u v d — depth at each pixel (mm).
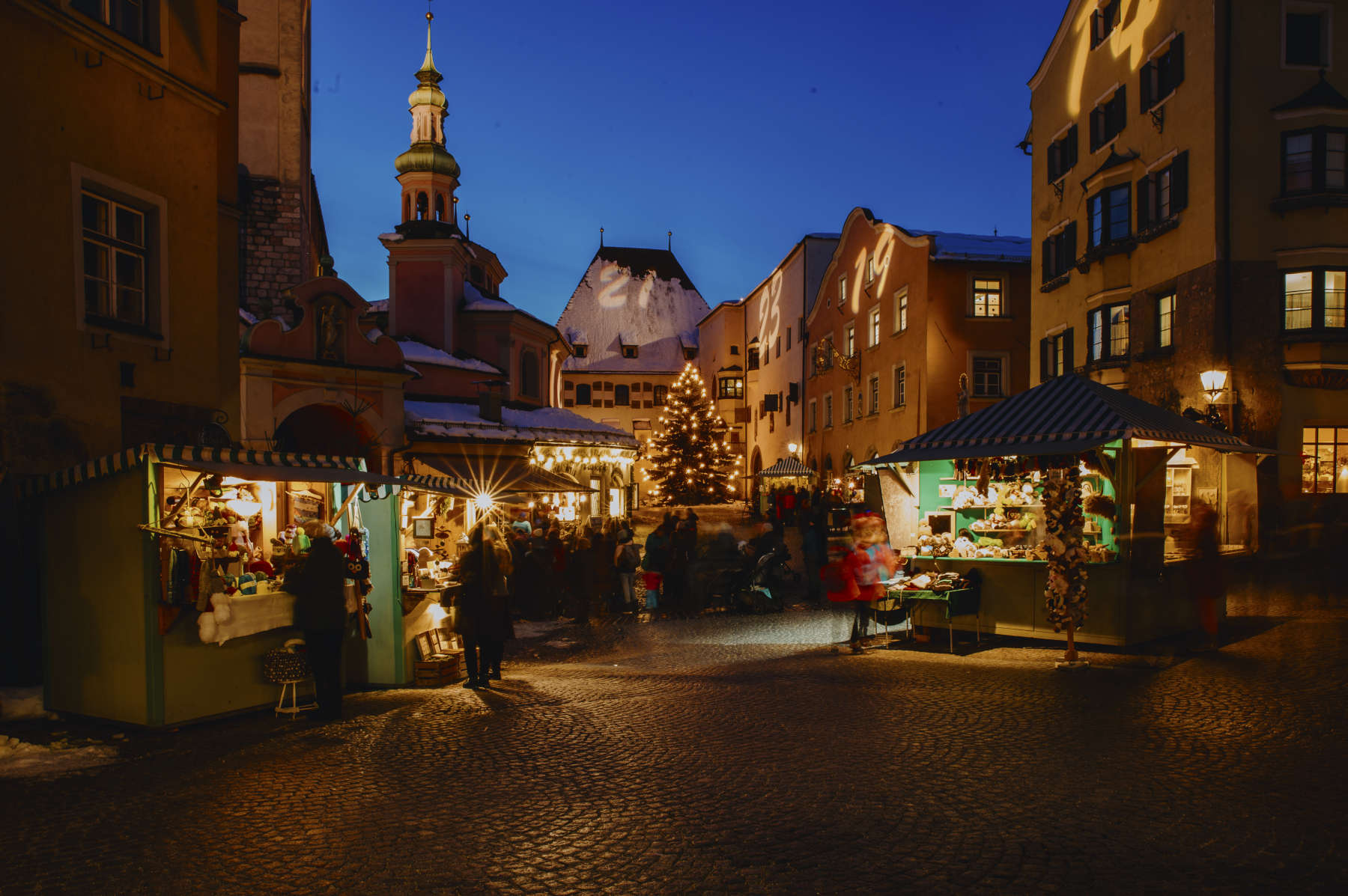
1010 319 30625
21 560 8297
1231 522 16422
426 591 10219
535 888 4195
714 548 18250
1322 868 4191
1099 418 10484
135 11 10359
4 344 8391
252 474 8117
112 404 9703
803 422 47875
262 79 25844
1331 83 17328
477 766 6238
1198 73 17875
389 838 4863
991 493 13047
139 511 7500
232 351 12562
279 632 8500
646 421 67062
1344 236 16875
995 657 10242
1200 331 17672
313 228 36438
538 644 12570
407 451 20422
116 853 4660
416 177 31219
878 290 35656
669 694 8539
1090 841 4598
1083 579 9586
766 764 6074
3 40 8469
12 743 6812
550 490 20688
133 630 7500
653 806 5297
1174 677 8477
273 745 6965
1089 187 21406
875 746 6465
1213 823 4781
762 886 4152
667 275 75125
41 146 8875
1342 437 17172
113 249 9961
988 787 5480
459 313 31609
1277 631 10719
